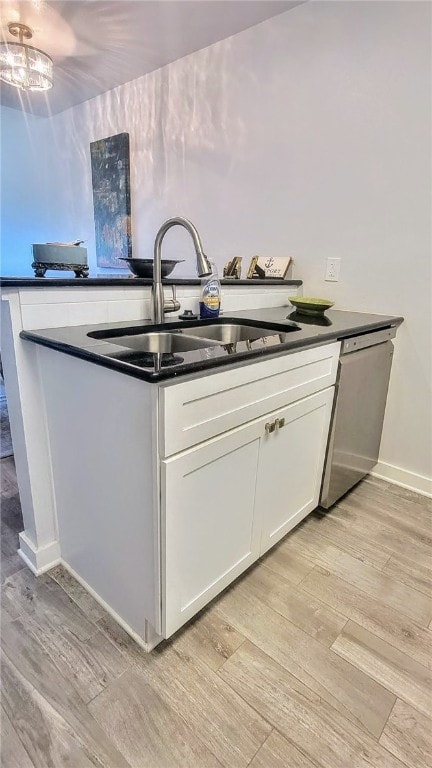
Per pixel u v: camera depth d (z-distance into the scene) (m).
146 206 3.00
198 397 0.96
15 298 1.16
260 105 2.19
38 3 1.96
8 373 1.25
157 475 0.93
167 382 0.86
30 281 1.17
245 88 2.23
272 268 2.22
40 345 1.18
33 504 1.35
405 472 2.07
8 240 4.58
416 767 0.90
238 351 1.07
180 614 1.11
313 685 1.07
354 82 1.84
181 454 0.95
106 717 0.98
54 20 2.11
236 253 2.50
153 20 2.08
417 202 1.77
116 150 3.05
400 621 1.27
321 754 0.92
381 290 1.95
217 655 1.14
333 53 1.87
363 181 1.90
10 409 1.30
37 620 1.23
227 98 2.33
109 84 2.91
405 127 1.74
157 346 1.41
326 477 1.70
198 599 1.16
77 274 1.50
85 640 1.17
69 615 1.25
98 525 1.20
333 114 1.93
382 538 1.66
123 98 2.94
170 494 0.95
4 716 0.97
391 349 1.91
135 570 1.10
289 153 2.13
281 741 0.94
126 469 1.02
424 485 2.01
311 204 2.10
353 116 1.87
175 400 0.89
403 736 0.96
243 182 2.37
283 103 2.10
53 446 1.31
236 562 1.29
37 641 1.17
